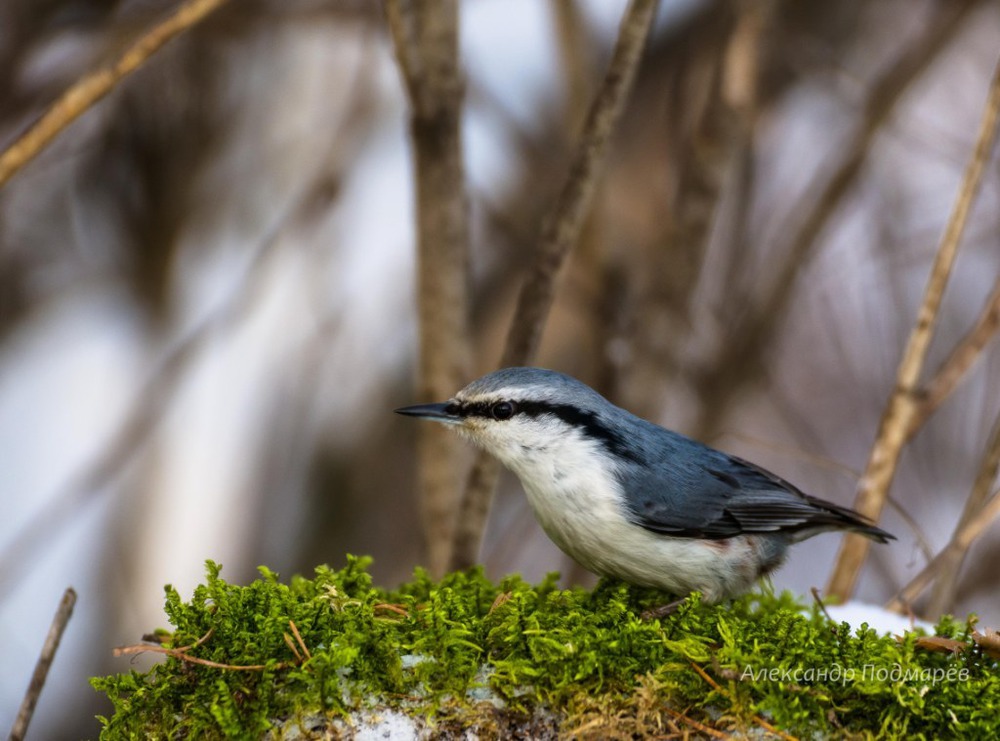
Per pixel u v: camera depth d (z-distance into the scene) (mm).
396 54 7750
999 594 11594
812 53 11422
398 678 4906
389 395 12156
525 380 6934
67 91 5625
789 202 12742
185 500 11758
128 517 11602
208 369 12055
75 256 11828
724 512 6648
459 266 8297
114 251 11867
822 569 13164
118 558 11469
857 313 13117
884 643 5383
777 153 12805
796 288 12594
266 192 12305
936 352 12258
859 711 4934
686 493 6621
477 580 6520
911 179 13016
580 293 10836
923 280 12805
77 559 11500
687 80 11445
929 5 12211
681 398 12211
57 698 10656
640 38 7562
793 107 12875
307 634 5027
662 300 10273
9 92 10586
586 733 4883
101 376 12023
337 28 11742
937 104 13344
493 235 11945
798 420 12859
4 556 10438
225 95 11758
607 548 6641
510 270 11633
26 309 11789
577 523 6672
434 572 8570
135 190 11695
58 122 5625
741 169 11492
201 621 5117
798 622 5457
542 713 4941
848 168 10859
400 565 11797
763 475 7102
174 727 4957
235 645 4988
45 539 10547
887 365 12586
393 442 12086
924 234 12508
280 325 12180
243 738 4746
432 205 8125
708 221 10125
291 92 12328
